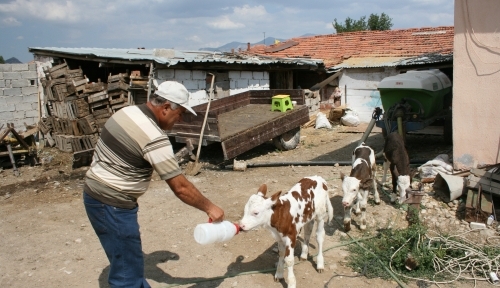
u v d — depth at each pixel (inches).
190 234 238.4
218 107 483.2
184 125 391.9
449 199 262.4
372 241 217.9
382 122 423.2
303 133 584.4
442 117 426.9
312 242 222.5
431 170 294.8
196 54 566.6
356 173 223.8
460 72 270.4
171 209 280.5
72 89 461.1
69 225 259.9
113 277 138.6
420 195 224.4
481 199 240.7
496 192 240.5
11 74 524.7
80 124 453.4
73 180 370.6
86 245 229.5
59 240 237.0
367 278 186.1
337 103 697.6
